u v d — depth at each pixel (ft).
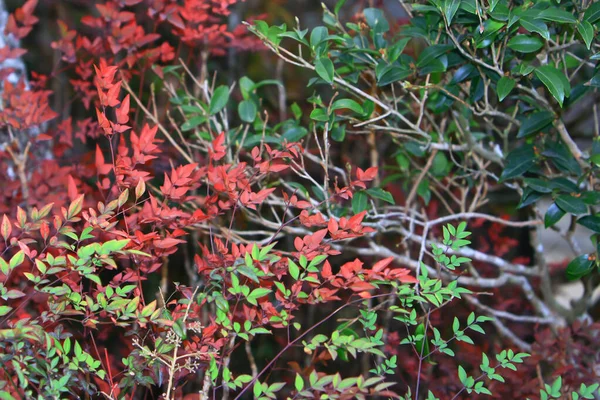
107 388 11.66
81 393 12.15
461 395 13.25
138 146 11.60
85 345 11.93
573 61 12.80
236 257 11.46
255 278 11.18
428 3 12.41
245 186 11.62
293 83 17.92
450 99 12.78
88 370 11.30
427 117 13.51
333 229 11.46
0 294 11.18
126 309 11.35
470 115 13.09
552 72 11.76
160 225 11.75
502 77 12.00
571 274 12.30
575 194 12.37
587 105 14.87
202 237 13.88
